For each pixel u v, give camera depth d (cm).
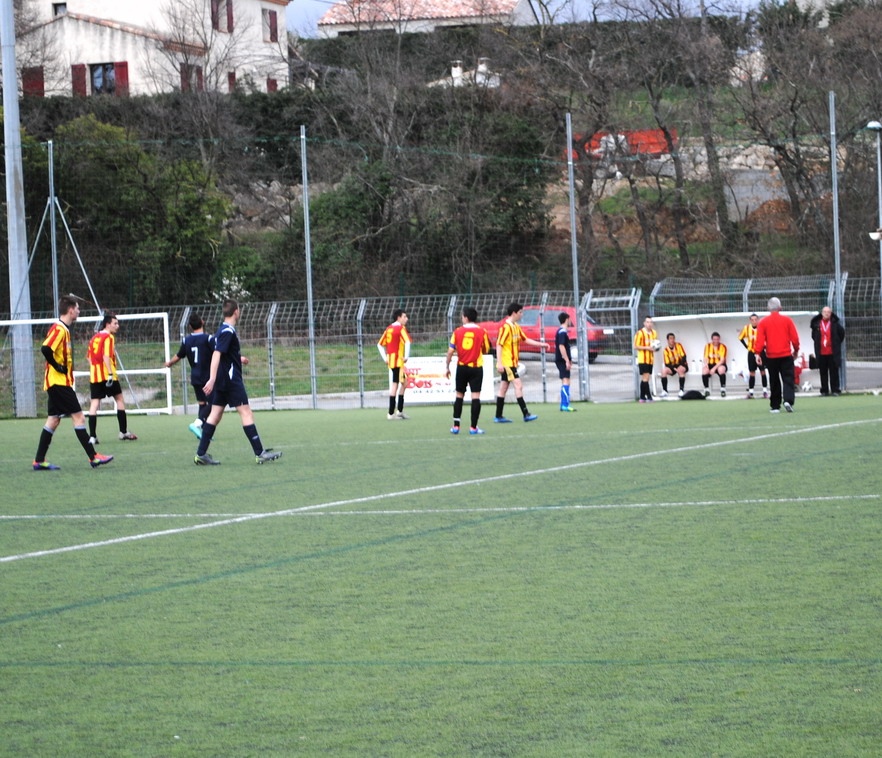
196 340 3312
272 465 2597
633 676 920
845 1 9169
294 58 10756
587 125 8575
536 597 1198
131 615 1177
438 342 5247
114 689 931
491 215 8106
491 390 4825
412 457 2672
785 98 8338
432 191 8075
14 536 1695
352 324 5394
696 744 770
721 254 8356
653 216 8488
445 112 8762
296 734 814
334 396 5131
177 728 834
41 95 9781
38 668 996
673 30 8606
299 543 1565
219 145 9050
